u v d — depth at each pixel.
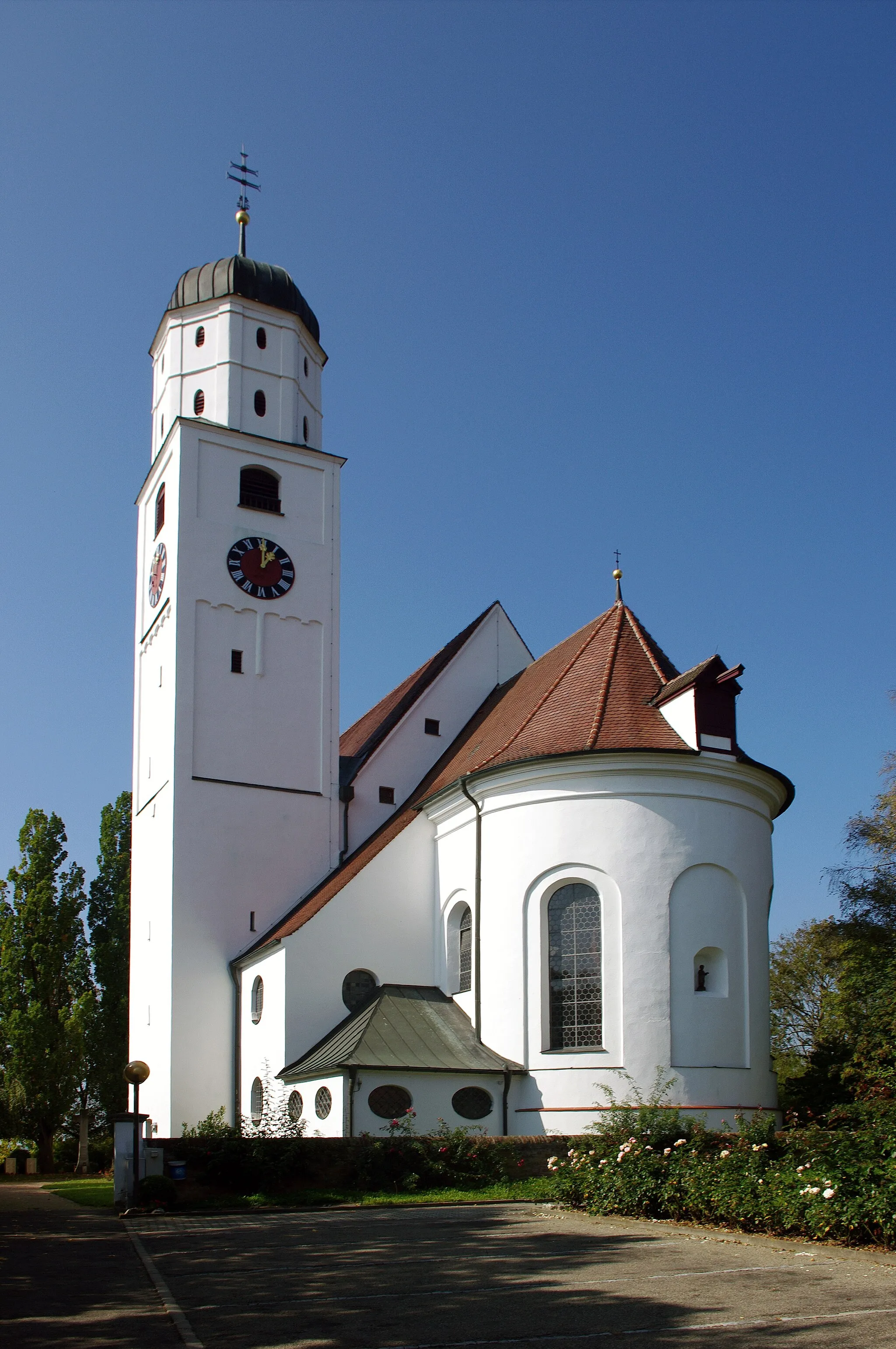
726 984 33.22
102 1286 15.89
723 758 33.88
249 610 46.00
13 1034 64.06
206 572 45.44
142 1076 28.30
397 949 39.16
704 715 34.06
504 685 48.41
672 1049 31.98
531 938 34.16
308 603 47.34
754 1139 22.20
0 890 69.50
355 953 38.50
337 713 46.78
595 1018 32.91
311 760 45.75
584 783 34.09
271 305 49.34
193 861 42.81
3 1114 65.50
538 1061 33.16
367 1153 28.55
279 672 46.03
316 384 51.41
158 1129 41.50
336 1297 14.60
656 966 32.41
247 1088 40.31
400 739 47.09
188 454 46.06
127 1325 13.03
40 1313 13.84
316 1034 37.44
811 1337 11.95
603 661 37.31
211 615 45.22
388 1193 27.62
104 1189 40.38
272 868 44.00
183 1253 19.20
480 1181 28.62
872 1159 18.58
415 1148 28.88
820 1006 59.88
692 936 33.00
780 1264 16.28
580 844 33.78
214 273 49.12
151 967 44.12
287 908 43.84
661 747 33.59
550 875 34.12
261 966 40.03
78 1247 20.38
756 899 34.50
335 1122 32.34
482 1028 35.00
